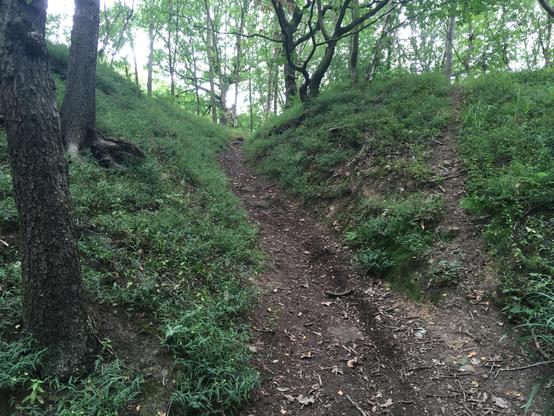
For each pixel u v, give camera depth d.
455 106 9.41
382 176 7.96
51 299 3.31
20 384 3.19
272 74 27.38
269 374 4.25
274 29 22.06
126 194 6.17
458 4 12.66
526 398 3.69
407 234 6.35
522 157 6.34
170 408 3.41
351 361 4.55
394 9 13.09
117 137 7.92
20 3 3.02
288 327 5.11
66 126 6.95
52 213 3.27
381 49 15.67
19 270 4.00
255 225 7.96
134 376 3.58
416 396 4.01
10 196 5.05
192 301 4.66
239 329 4.73
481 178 6.41
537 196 5.37
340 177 9.01
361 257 6.52
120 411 3.26
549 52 18.31
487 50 19.97
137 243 5.14
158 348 3.89
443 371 4.25
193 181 8.51
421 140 8.41
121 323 4.01
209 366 3.84
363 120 10.16
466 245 5.68
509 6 17.53
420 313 5.19
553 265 4.59
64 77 10.27
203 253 5.74
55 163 3.29
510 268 4.93
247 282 5.75
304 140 11.15
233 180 11.00
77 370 3.40
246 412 3.70
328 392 4.10
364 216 7.42
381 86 11.88
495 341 4.40
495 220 5.60
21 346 3.30
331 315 5.46
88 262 4.51
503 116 7.75
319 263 6.91
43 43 3.18
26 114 3.10
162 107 14.69
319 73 14.13
